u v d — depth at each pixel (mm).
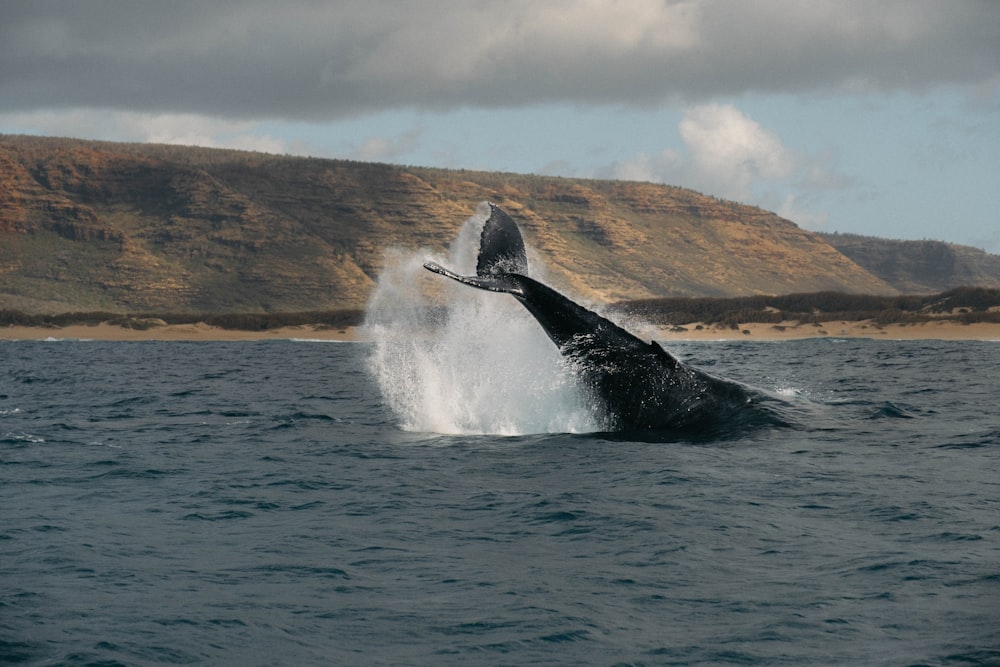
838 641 26016
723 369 141500
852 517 38719
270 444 61625
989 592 29297
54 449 59938
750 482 45188
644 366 58000
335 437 64125
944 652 24969
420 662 25297
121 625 27625
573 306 56812
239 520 40250
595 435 57844
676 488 44125
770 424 57062
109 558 34406
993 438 56125
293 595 30359
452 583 31453
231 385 120562
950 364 156500
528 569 32875
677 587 30641
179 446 61156
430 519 40000
